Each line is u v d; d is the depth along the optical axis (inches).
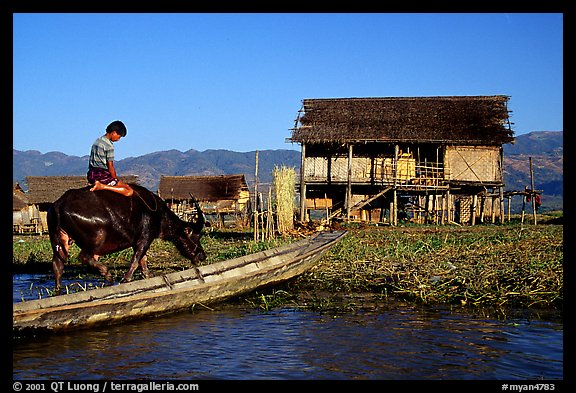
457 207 1427.2
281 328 345.7
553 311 385.4
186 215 1469.0
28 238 1247.5
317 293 462.0
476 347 302.2
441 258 597.9
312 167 1386.6
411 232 1055.6
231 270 451.2
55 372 263.9
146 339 320.2
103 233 390.9
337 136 1318.9
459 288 444.1
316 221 1104.8
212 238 975.6
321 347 303.7
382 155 1374.3
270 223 872.9
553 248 658.2
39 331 313.7
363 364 275.6
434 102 1437.0
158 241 880.3
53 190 1700.3
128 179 1724.9
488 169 1341.0
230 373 263.7
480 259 576.4
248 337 325.1
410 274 498.6
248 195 1804.9
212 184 1779.0
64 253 384.2
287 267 467.8
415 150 1387.8
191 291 383.9
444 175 1341.0
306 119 1396.4
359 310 395.9
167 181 1829.5
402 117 1379.2
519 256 580.1
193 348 302.7
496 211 1544.0
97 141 411.2
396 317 372.8
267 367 272.1
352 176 1374.3
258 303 422.6
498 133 1316.4
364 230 1114.1
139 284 378.0
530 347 301.3
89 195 389.7
